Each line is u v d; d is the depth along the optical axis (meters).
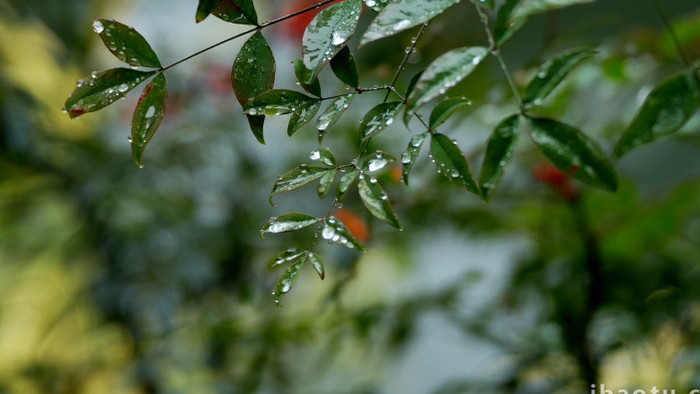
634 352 1.94
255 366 2.28
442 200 1.96
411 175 1.76
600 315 1.94
